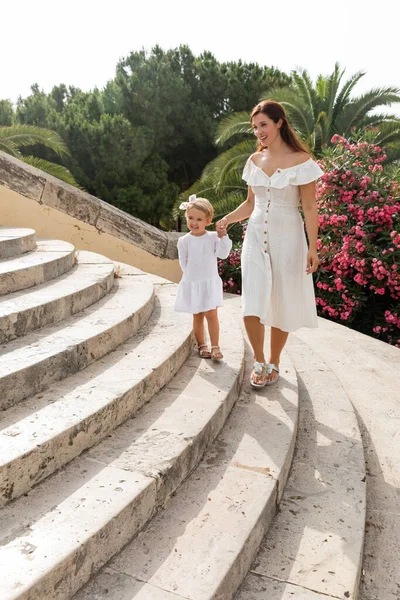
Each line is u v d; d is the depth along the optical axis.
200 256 3.59
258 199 3.34
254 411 3.21
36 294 3.61
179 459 2.38
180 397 3.03
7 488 1.99
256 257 3.29
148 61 21.34
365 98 13.55
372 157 8.20
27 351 2.85
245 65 22.16
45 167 14.77
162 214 21.80
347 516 2.45
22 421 2.35
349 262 7.33
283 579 2.05
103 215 7.27
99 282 4.14
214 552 1.98
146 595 1.76
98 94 22.36
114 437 2.55
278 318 3.38
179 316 4.26
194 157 23.34
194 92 22.20
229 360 3.68
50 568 1.64
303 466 2.89
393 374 4.79
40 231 6.90
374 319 7.83
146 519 2.14
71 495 2.06
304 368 4.39
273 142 3.25
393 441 3.49
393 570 2.33
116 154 20.00
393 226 7.53
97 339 3.18
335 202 7.77
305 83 14.05
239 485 2.42
